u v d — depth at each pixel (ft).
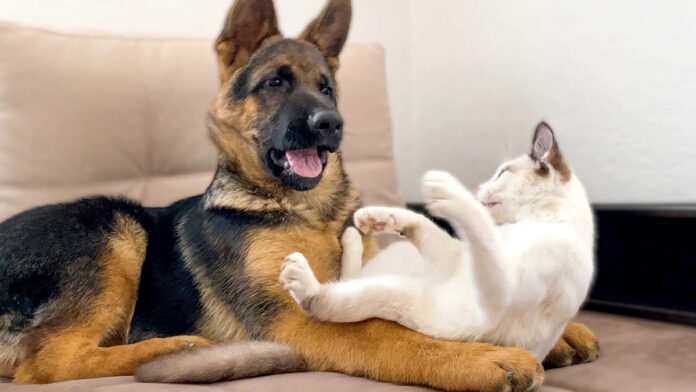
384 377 4.35
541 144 4.75
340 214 5.79
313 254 5.37
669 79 7.06
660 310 6.19
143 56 6.95
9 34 6.33
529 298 4.04
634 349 5.29
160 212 6.17
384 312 4.51
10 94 6.23
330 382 4.18
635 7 7.34
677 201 7.00
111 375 4.83
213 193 5.67
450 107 10.03
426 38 10.40
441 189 3.75
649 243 6.28
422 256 4.79
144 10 8.63
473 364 3.98
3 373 5.19
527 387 3.92
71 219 5.51
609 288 6.65
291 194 5.58
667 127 7.12
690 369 4.71
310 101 5.39
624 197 7.61
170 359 4.43
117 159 6.66
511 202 4.69
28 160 6.23
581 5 7.94
